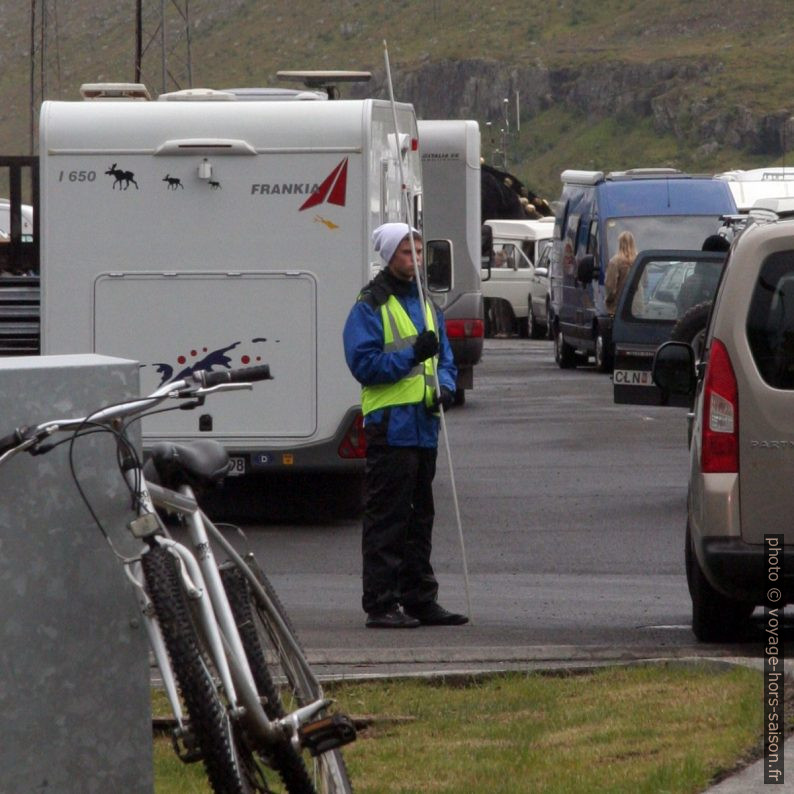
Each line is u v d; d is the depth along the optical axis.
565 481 60.81
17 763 18.17
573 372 110.88
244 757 18.14
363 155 48.91
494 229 158.00
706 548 29.92
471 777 22.41
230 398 49.84
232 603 19.11
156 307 49.56
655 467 64.38
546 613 37.09
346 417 49.78
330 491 57.16
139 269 49.47
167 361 49.66
